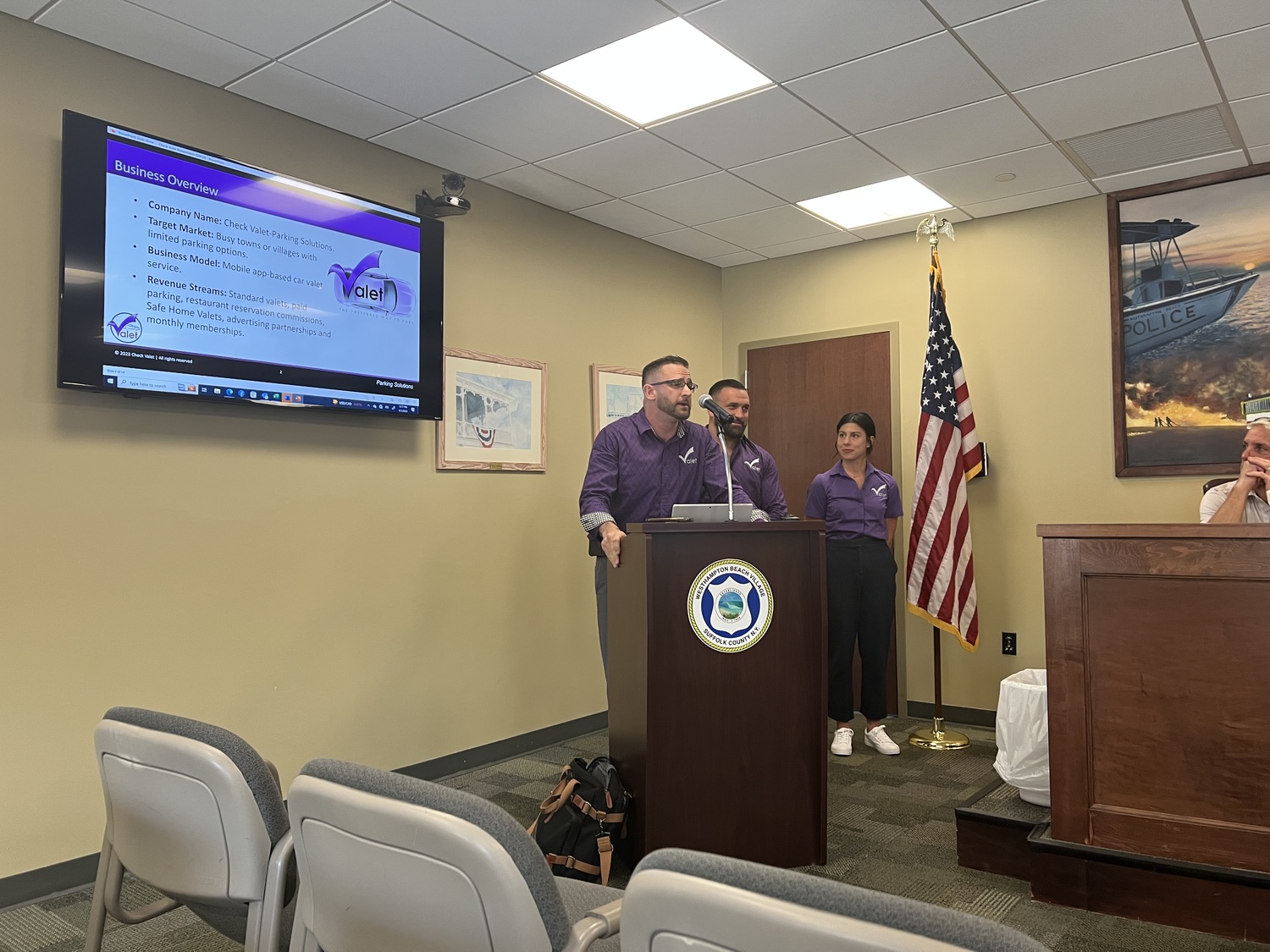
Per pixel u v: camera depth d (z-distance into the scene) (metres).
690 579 2.56
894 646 4.89
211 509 3.06
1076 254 4.39
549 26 2.77
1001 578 4.54
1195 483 4.07
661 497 3.19
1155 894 2.29
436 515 3.82
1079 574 2.40
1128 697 2.34
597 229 4.70
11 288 2.62
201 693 3.01
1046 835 2.47
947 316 4.34
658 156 3.79
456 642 3.87
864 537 4.23
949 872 2.69
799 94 3.25
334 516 3.43
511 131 3.53
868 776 3.73
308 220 3.25
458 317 3.94
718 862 0.84
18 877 2.59
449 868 1.02
